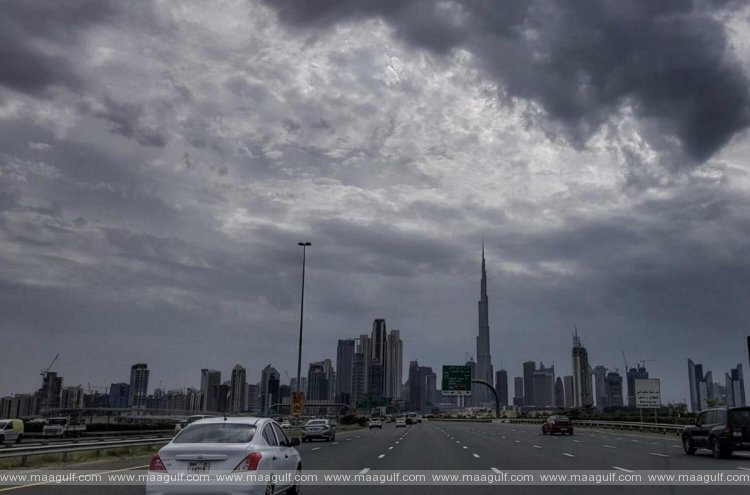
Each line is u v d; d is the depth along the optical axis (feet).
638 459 88.94
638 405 220.43
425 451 107.76
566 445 127.85
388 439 161.79
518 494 51.60
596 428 270.26
